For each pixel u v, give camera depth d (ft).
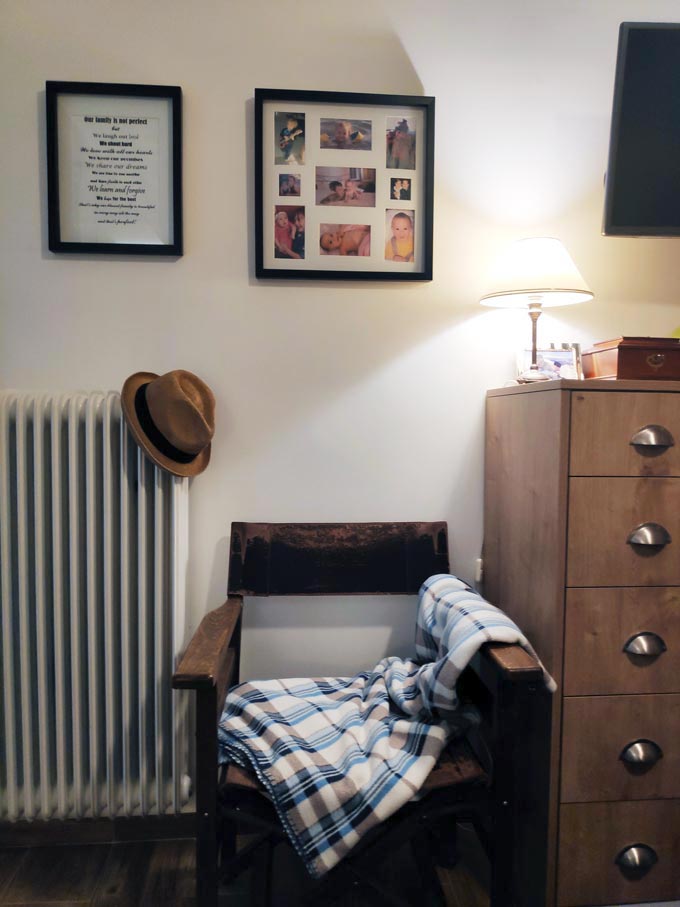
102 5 5.01
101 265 5.09
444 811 3.65
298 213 5.17
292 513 5.31
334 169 5.18
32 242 5.04
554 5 5.33
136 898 4.42
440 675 3.78
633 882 4.28
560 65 5.37
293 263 5.18
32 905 4.35
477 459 5.44
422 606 4.72
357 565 5.06
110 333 5.12
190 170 5.12
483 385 5.42
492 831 3.75
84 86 4.91
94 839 5.03
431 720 3.98
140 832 5.06
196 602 5.26
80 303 5.09
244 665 5.32
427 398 5.39
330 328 5.28
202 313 5.18
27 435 4.77
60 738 4.71
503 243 5.41
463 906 4.38
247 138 5.15
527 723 4.36
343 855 3.45
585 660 4.15
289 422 5.28
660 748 4.23
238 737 3.88
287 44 5.16
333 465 5.33
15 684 4.82
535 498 4.39
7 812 4.76
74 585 4.68
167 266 5.14
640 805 4.24
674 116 4.81
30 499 4.80
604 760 4.20
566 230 5.46
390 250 5.26
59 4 4.99
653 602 4.17
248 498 5.27
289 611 5.32
